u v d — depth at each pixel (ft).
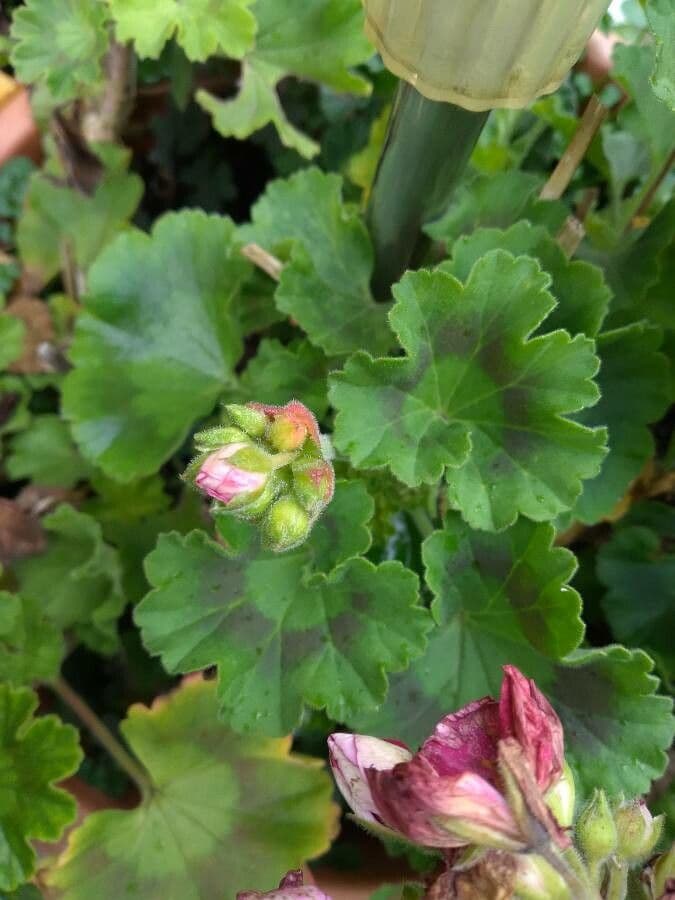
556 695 0.63
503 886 0.38
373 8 0.49
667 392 0.71
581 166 0.96
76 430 0.77
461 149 0.59
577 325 0.67
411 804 0.38
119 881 0.70
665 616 0.76
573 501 0.61
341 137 0.98
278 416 0.50
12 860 0.68
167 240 0.78
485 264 0.60
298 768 0.72
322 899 0.43
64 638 0.84
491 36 0.45
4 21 1.00
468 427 0.64
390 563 0.62
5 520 0.85
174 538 0.64
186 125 1.01
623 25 0.96
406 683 0.65
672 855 0.43
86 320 0.77
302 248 0.71
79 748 0.69
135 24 0.69
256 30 0.72
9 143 0.91
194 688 0.73
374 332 0.71
